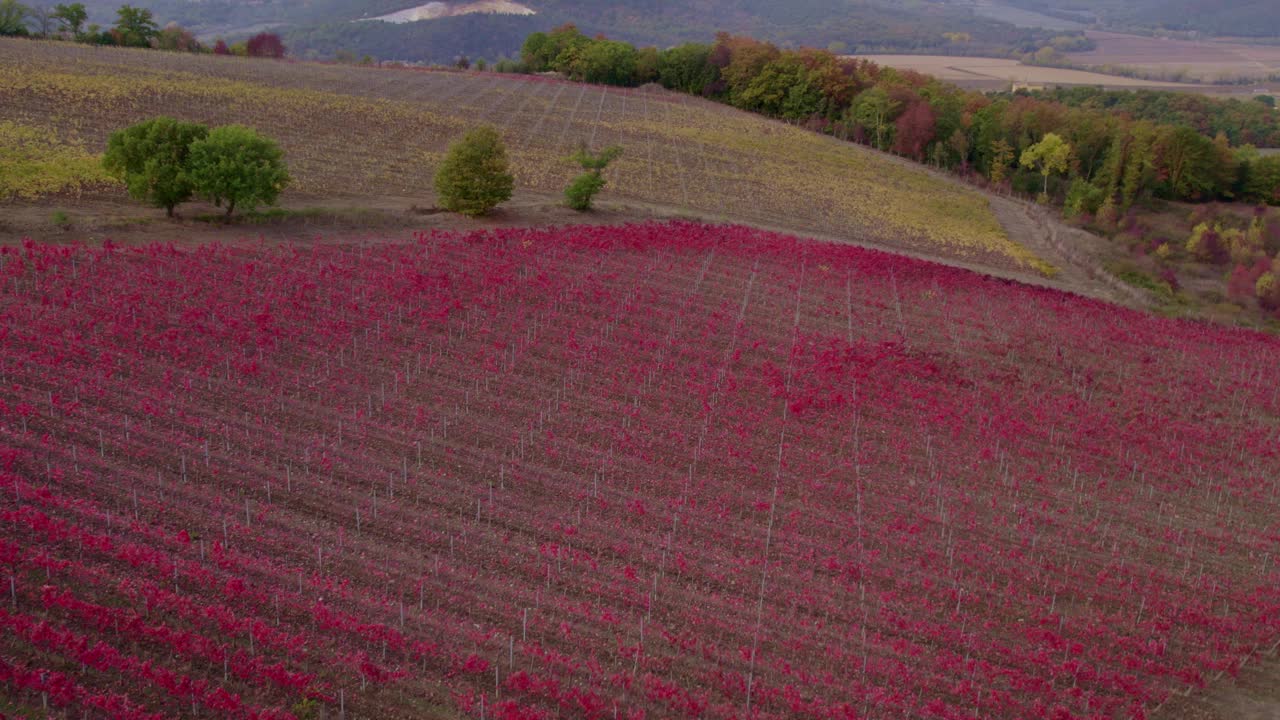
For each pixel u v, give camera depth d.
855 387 39.97
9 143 58.34
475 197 57.75
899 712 21.47
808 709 21.03
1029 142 101.69
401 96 96.94
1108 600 26.84
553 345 40.75
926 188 92.50
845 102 121.81
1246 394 44.06
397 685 20.33
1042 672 23.39
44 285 37.94
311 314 39.97
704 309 47.25
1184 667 24.08
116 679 19.20
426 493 28.06
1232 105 137.62
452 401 34.50
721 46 129.88
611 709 20.39
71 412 29.12
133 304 37.59
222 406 31.33
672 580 25.42
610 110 107.56
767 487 31.22
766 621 24.11
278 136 73.25
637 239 56.59
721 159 89.38
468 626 22.48
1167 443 38.03
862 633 23.88
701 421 35.56
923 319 49.62
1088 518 31.61
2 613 19.81
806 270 55.59
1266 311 58.00
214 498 25.95
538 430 33.16
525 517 27.53
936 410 38.62
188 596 21.67
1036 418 39.03
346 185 63.22
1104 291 61.56
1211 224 79.75
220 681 19.62
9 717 17.78
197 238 47.00
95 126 66.88
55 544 22.75
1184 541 30.66
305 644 21.06
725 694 21.34
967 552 28.58
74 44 100.19
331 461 28.92
